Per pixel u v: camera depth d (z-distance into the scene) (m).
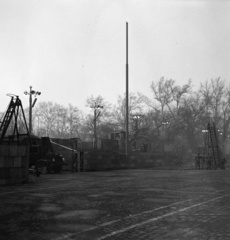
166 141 66.88
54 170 29.06
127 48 37.53
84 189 15.07
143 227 7.26
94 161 32.53
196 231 6.85
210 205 10.36
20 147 18.11
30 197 12.32
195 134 69.88
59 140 37.44
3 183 17.23
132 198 12.02
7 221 7.97
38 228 7.21
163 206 10.17
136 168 37.22
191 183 18.16
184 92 71.81
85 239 6.26
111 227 7.27
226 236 6.42
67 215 8.72
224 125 76.38
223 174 26.17
